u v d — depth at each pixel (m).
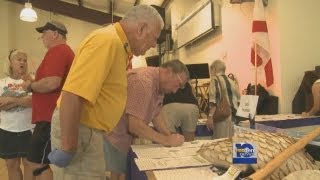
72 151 1.24
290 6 4.03
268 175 0.94
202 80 5.30
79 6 9.93
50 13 10.48
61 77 2.19
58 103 1.35
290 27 4.04
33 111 2.33
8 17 9.77
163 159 1.32
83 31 10.77
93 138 1.33
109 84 1.31
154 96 1.82
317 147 1.11
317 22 4.09
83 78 1.20
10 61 2.90
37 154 2.29
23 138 2.81
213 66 3.82
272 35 4.16
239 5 4.89
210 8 5.75
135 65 7.88
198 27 6.43
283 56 4.03
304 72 4.02
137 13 1.34
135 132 1.69
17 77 2.89
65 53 2.22
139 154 1.44
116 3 9.37
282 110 3.99
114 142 1.83
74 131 1.22
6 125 2.80
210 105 3.53
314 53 4.09
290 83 4.04
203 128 3.40
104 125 1.33
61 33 2.35
